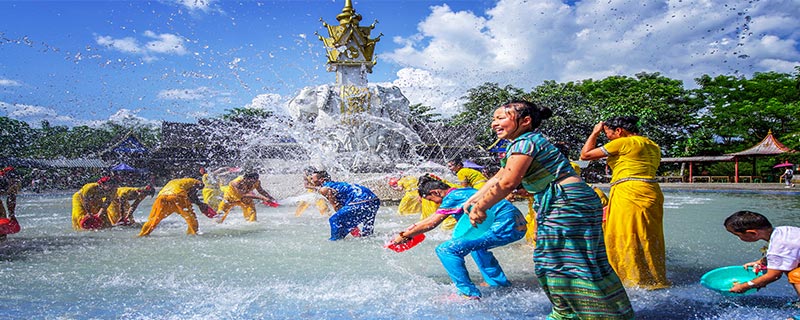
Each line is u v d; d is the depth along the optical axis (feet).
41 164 84.33
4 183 18.89
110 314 9.87
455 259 11.43
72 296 11.23
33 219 28.99
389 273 13.61
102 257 15.94
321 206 29.32
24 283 12.44
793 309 10.15
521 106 9.29
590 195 8.87
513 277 13.34
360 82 38.55
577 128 104.58
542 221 9.05
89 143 95.91
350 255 16.28
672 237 20.07
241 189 25.72
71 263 14.97
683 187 72.23
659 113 124.16
